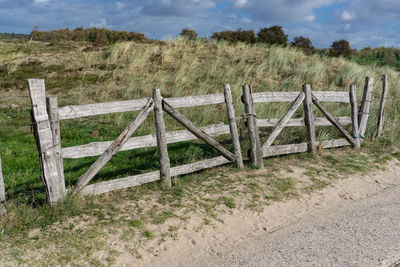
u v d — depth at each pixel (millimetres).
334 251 4164
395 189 6652
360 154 8516
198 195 5758
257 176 6672
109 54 16734
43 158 4734
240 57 15422
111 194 5637
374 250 4148
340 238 4512
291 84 13008
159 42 18266
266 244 4500
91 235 4375
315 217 5359
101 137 8594
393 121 10750
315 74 13734
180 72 13328
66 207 4863
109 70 14859
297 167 7340
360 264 3842
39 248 4051
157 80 13156
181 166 6320
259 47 17375
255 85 12766
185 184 6172
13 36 38406
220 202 5586
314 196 6215
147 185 6027
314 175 7008
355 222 5020
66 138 8398
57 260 3906
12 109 10859
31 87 4551
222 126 6848
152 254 4254
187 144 8281
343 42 26781
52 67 15398
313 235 4660
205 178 6484
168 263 4129
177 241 4543
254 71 13883
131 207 5199
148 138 5949
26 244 4090
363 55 30297
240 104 10797
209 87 12484
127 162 7082
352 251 4141
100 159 5391
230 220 5180
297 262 3949
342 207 5770
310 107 8039
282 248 4336
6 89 13031
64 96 12023
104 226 4605
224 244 4578
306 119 8086
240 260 4113
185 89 12516
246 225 5105
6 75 14383
